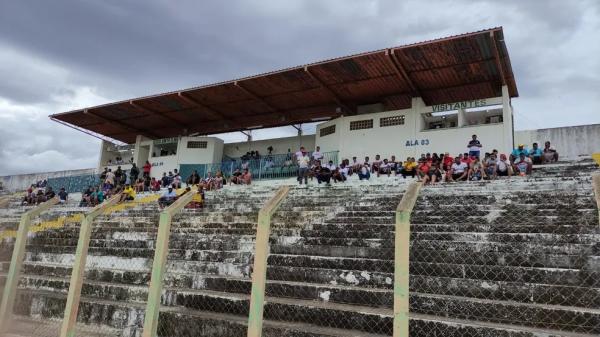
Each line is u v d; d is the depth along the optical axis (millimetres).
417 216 8820
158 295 4414
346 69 16953
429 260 6711
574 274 5516
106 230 11211
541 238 6555
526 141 18500
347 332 5145
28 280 8461
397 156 18469
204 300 6445
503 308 5090
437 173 13570
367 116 19656
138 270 8289
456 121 19094
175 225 11523
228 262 8148
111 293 7348
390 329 5094
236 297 6230
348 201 11336
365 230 8367
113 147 28922
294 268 7039
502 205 8648
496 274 5930
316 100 20766
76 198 22922
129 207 16078
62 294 7617
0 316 5129
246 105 21875
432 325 4902
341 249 7617
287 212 11023
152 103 21859
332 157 20094
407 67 16531
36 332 6445
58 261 10086
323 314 5535
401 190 12359
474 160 13547
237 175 19438
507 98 16797
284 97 20500
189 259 8688
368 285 6414
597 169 12195
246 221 11531
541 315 4914
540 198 8836
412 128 18422
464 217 8336
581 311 4746
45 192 22188
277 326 5398
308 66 16812
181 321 5945
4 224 13281
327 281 6750
